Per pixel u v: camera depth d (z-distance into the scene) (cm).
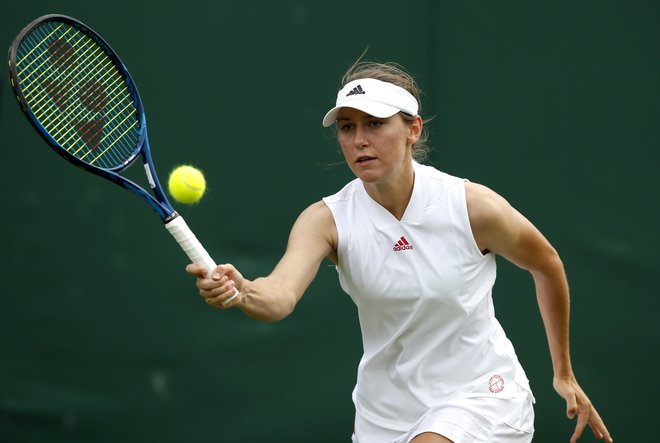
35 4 2075
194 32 2089
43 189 2088
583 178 2073
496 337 1197
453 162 2084
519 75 2084
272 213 2088
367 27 2098
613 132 2073
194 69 2086
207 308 2077
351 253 1152
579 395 1301
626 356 2059
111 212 2083
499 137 2083
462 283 1144
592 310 2069
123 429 2059
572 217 2073
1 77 1236
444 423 1129
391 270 1141
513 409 1188
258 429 2064
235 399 2062
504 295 2084
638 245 2061
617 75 2075
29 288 2073
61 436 2056
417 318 1151
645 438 2052
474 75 2091
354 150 1104
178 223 1035
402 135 1111
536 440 2067
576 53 2081
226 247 2075
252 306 1005
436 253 1138
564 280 1224
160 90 2077
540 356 2072
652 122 2067
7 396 2058
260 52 2097
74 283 2075
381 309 1165
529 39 2086
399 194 1139
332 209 1164
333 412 2064
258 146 2091
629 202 2067
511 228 1148
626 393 2059
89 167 1054
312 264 1126
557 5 2086
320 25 2100
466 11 2091
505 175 2081
